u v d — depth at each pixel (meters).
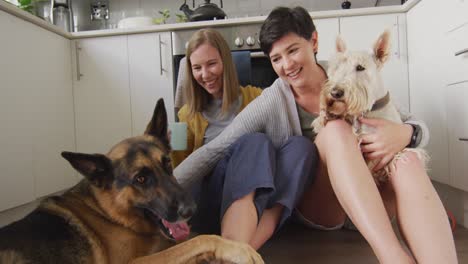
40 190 2.39
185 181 1.30
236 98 1.76
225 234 1.06
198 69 1.70
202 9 2.79
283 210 1.23
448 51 1.84
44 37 2.53
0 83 2.08
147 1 3.50
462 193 1.77
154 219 1.11
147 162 1.09
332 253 1.39
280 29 1.29
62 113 2.74
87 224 1.05
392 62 2.49
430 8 2.08
